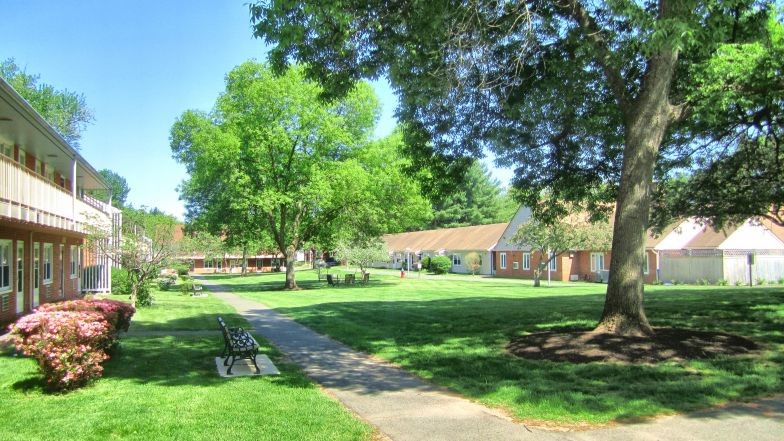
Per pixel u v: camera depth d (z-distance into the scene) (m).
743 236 37.31
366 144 37.28
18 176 13.13
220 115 38.00
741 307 14.57
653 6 11.27
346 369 9.22
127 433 5.65
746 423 5.68
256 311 20.12
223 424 5.92
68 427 5.84
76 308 9.17
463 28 9.17
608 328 9.86
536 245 36.25
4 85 10.96
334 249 42.69
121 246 20.61
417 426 5.89
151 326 15.13
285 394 7.31
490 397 6.98
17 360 9.44
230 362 9.69
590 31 10.12
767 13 10.54
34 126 14.16
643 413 6.08
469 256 57.53
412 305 21.33
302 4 8.47
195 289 32.00
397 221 39.69
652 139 9.86
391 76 10.04
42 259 19.61
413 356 10.06
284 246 36.94
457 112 13.23
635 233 9.88
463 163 14.14
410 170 14.36
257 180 34.50
